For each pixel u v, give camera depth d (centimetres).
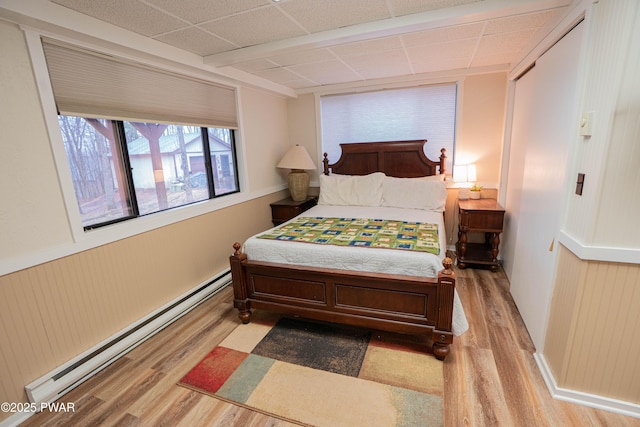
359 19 212
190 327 253
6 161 164
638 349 149
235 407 172
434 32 231
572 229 164
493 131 355
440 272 194
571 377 164
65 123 200
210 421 163
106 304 216
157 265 257
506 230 335
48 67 181
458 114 363
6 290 165
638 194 136
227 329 248
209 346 227
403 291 204
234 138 358
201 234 304
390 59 300
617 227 142
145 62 237
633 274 143
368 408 167
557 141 188
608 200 141
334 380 188
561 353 166
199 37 230
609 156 137
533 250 225
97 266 210
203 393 183
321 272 220
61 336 190
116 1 171
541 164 217
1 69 160
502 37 245
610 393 158
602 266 147
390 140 406
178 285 279
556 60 197
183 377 196
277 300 241
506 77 339
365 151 412
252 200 382
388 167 406
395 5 193
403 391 177
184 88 280
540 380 182
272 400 175
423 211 338
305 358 209
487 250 362
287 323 255
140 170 254
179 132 290
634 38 126
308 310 232
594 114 146
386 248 221
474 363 197
